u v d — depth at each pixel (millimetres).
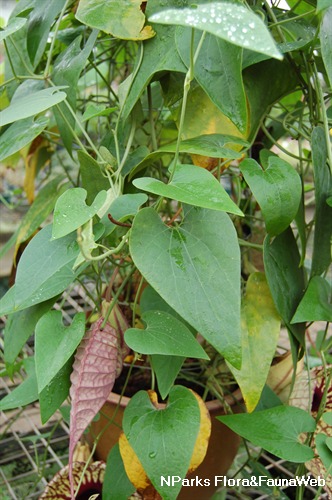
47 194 765
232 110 520
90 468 627
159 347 497
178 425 516
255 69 583
